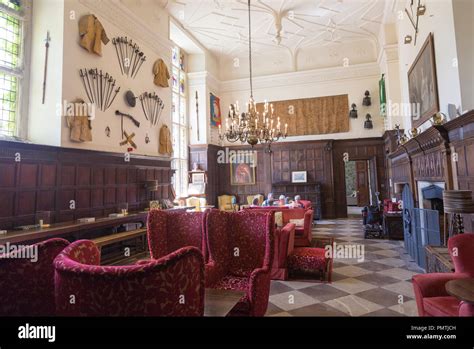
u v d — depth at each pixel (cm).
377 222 717
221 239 283
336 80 1128
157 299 107
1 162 404
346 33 1046
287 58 1188
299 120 1160
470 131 352
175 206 792
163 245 295
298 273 446
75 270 108
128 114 656
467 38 399
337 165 1124
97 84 569
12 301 139
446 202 320
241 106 1224
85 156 534
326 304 331
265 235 282
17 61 500
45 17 513
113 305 106
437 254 321
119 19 636
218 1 830
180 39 1020
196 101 1131
